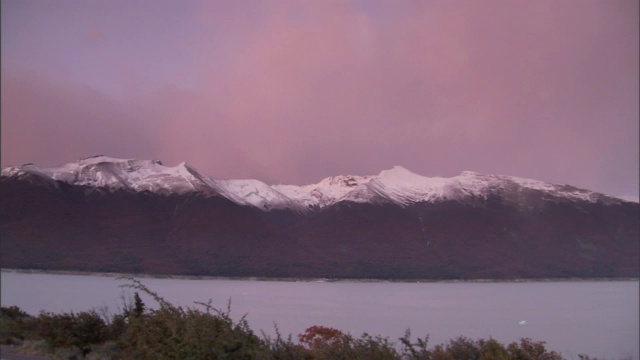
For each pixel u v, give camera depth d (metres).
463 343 15.77
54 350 15.90
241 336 11.78
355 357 12.67
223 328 11.85
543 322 34.81
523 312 39.97
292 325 26.52
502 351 14.70
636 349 25.23
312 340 14.74
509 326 32.38
